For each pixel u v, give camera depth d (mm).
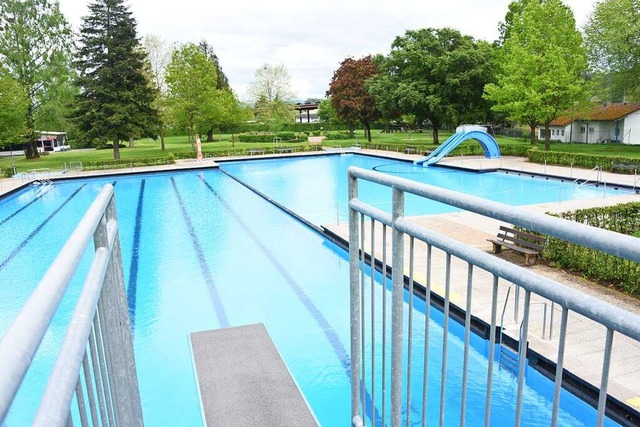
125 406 2490
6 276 12273
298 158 37688
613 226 12250
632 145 39500
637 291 8555
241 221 17250
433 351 7559
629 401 5535
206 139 61500
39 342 842
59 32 41969
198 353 7031
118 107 35719
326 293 10305
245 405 5609
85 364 1367
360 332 3031
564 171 24438
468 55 37062
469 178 25250
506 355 6914
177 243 14469
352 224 2936
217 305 9789
